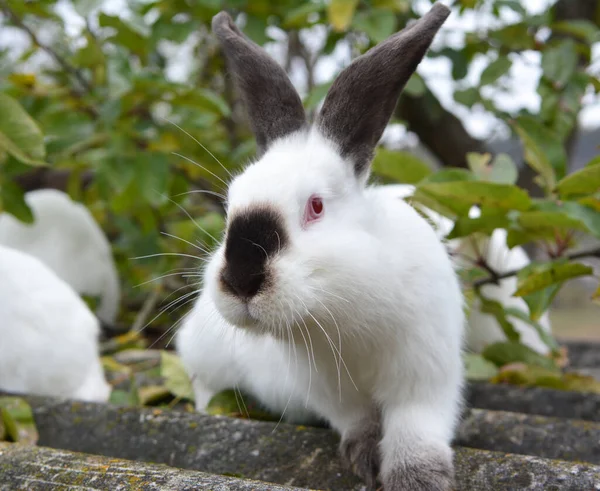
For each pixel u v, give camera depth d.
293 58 2.07
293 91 0.97
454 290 0.98
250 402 1.11
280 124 0.96
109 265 1.76
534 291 1.15
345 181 0.92
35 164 1.19
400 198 1.07
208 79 1.90
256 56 0.98
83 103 1.49
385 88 0.93
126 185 1.42
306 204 0.90
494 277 1.23
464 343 1.06
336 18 1.31
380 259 0.91
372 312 0.91
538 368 1.22
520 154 2.33
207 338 1.07
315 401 0.98
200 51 1.91
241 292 0.87
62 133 1.44
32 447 0.92
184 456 0.98
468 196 1.12
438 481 0.90
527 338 1.39
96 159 1.44
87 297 1.65
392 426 0.95
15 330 1.16
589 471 0.86
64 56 1.60
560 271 1.13
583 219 1.10
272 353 1.00
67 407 1.05
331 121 0.94
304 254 0.88
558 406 1.17
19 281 1.17
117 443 1.01
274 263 0.87
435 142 1.86
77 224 1.70
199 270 1.12
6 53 1.54
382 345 0.93
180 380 1.19
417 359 0.94
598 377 1.45
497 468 0.89
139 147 1.51
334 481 0.94
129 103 1.42
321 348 0.93
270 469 0.95
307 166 0.90
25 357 1.16
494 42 1.51
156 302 1.78
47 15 1.45
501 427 1.02
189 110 1.55
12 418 1.02
